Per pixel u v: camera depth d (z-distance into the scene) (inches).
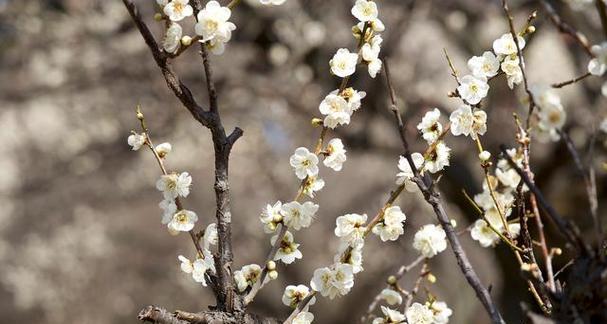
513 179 102.4
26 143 492.7
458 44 324.2
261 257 418.6
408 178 94.3
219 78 332.2
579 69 298.4
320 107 92.0
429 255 102.6
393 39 309.1
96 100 370.6
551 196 292.8
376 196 408.2
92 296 589.6
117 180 491.8
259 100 347.9
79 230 577.0
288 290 95.7
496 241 105.1
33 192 526.3
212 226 94.0
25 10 339.9
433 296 100.7
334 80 323.9
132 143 94.7
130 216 579.8
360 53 93.7
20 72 365.4
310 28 327.6
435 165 95.0
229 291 90.4
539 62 305.6
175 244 593.0
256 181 411.8
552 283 91.0
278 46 332.5
